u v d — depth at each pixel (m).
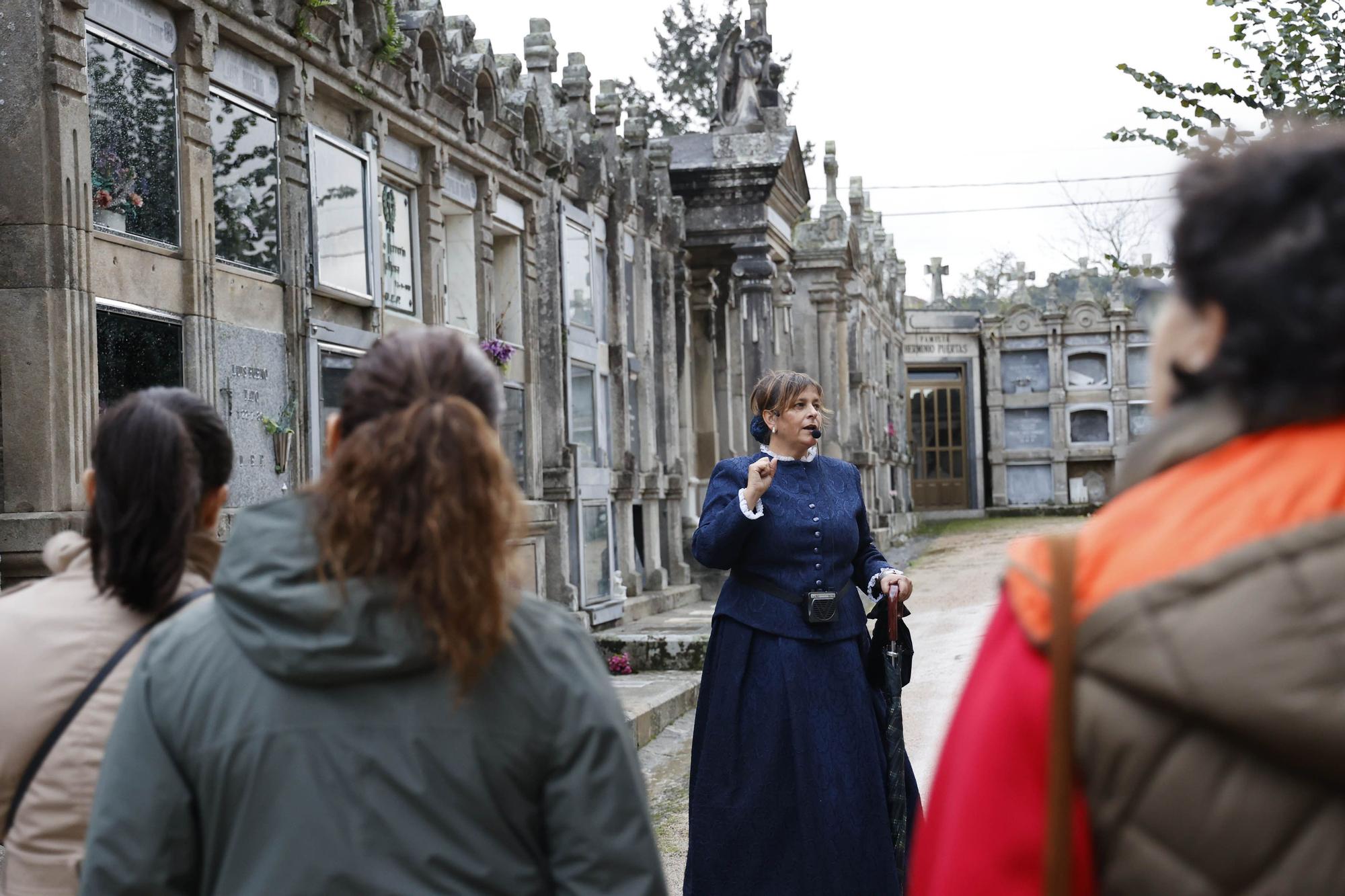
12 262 5.63
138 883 1.67
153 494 2.16
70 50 5.70
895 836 4.27
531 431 12.41
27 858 2.10
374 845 1.61
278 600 1.62
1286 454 1.16
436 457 1.62
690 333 18.59
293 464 7.74
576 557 12.91
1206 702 1.06
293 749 1.63
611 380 14.98
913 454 44.34
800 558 4.36
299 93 7.93
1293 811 1.06
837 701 4.26
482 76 11.19
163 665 1.72
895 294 37.97
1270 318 1.15
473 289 11.34
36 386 5.64
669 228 16.94
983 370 44.81
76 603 2.17
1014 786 1.19
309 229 8.04
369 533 1.61
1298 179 1.16
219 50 7.14
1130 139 6.86
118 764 1.71
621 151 15.83
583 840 1.67
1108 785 1.13
